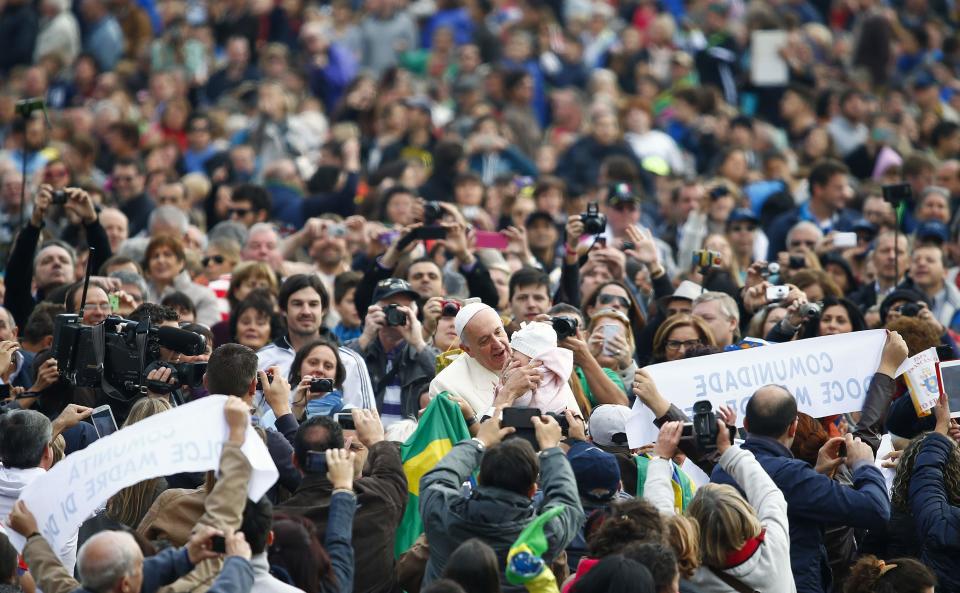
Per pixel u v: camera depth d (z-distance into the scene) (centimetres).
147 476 2653
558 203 5778
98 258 4316
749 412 3097
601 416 3184
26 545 2702
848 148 7344
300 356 3659
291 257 5006
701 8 9531
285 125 7138
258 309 4116
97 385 3316
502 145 6894
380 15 8944
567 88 8169
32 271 4241
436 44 8731
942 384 3334
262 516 2627
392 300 4034
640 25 9388
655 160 7069
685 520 2728
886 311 4241
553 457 2783
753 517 2777
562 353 3231
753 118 7662
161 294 4569
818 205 5734
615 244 4816
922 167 6144
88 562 2469
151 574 2547
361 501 2970
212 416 2673
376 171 6119
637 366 4041
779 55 8194
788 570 2819
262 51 8700
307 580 2700
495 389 3281
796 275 4391
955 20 9800
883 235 4947
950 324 4725
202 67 8581
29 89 8094
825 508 2969
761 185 6291
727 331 3981
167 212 5056
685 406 3300
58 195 4219
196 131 7106
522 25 8862
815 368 3334
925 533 3103
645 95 8188
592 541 2691
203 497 2945
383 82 7812
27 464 2995
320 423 2962
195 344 3288
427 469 3119
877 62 8638
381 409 3888
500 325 3394
